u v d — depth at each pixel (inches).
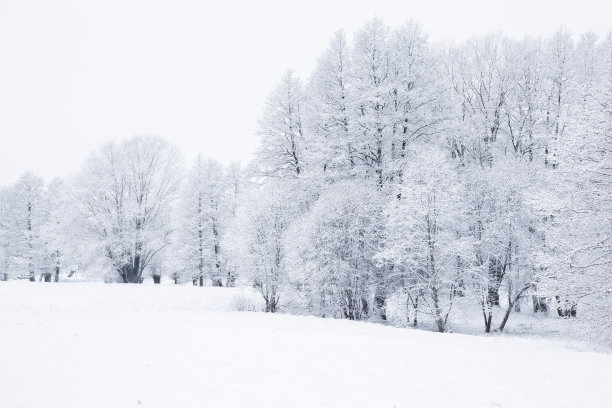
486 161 1177.4
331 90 1048.2
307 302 949.8
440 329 800.3
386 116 939.3
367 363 396.8
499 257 888.3
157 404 267.0
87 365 341.4
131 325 535.5
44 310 738.8
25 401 258.1
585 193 678.5
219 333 504.4
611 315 653.3
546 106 1119.6
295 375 347.3
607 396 342.3
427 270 830.5
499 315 987.3
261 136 1161.4
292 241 911.7
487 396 327.0
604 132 661.3
